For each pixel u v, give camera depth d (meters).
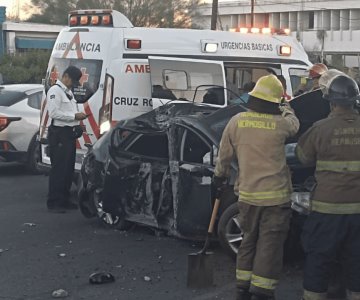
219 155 5.66
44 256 7.08
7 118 12.04
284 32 12.16
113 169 7.86
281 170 5.42
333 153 5.00
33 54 36.16
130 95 10.10
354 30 74.00
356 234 5.05
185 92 10.53
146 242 7.63
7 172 12.91
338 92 5.05
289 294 5.87
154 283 6.19
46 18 54.22
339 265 5.51
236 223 6.68
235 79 11.46
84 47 10.31
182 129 7.21
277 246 5.37
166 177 7.29
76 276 6.41
